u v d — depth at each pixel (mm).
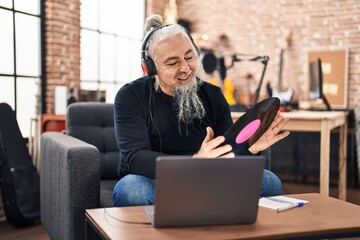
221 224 1111
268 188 1670
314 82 3836
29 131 3338
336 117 2881
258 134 1413
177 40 1599
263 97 4688
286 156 4277
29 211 2682
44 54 3494
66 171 1597
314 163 4137
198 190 1067
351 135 3969
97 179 1622
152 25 1755
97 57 4207
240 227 1099
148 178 1500
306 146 4176
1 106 2703
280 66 4543
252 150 1500
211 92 1822
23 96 3344
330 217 1196
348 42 4254
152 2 4879
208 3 4996
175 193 1058
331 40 4340
